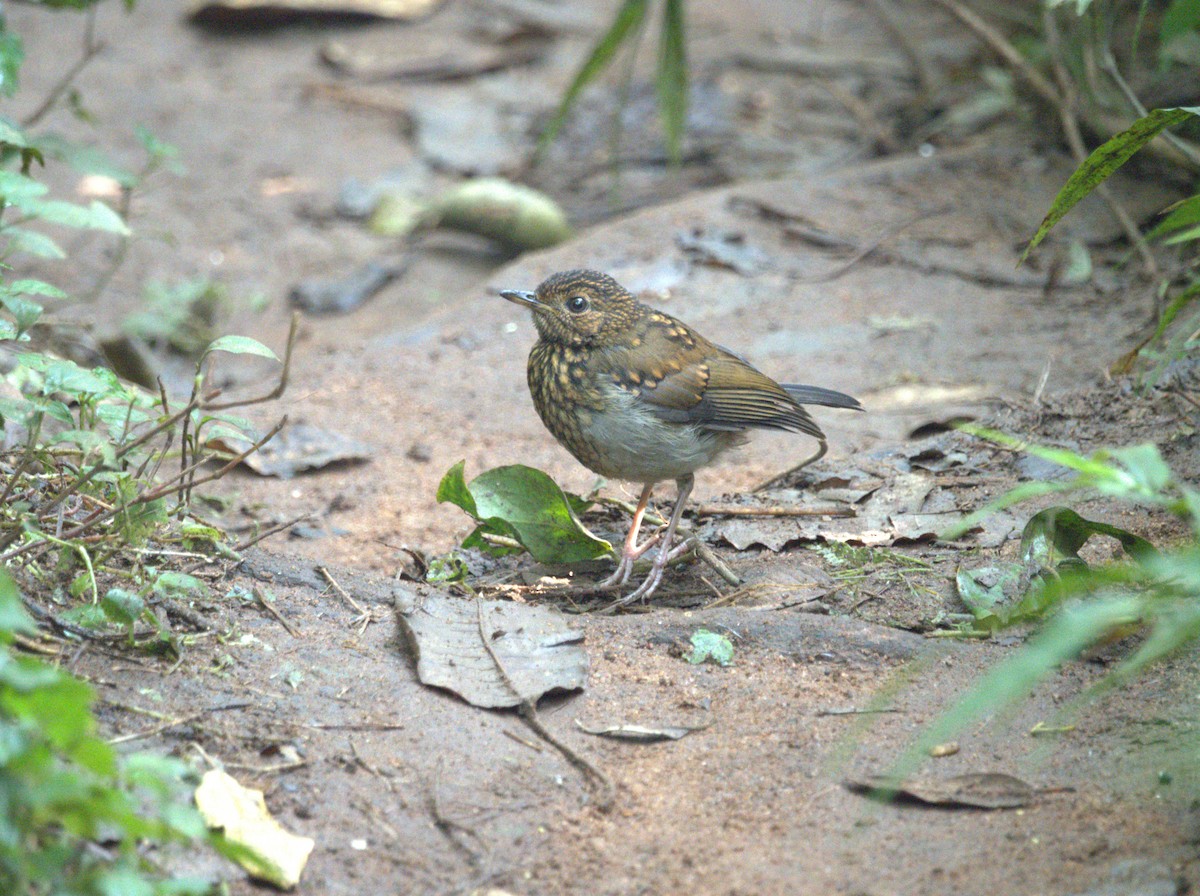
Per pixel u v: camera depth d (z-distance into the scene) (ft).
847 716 25.03
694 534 33.76
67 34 85.92
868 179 62.08
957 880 20.18
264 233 65.10
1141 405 37.88
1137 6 67.92
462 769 23.38
